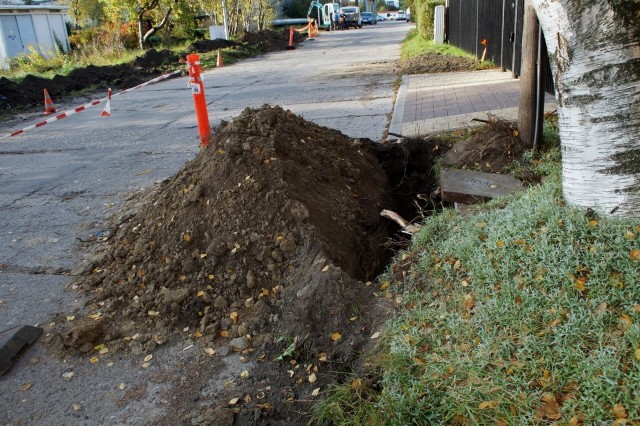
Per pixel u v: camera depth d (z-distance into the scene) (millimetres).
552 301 2863
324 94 12477
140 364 3553
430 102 9953
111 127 11047
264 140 4984
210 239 4348
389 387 2836
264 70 19062
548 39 3391
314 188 4840
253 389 3221
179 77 19078
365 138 7109
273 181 4535
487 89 10641
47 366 3609
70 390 3373
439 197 5836
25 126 12109
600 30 3076
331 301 3543
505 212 3805
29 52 29734
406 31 39969
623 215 3225
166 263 4309
